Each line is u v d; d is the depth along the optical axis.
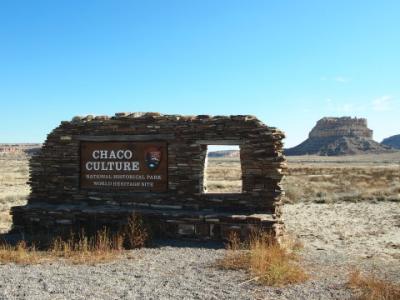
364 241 14.21
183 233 12.45
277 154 12.56
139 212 12.89
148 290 7.68
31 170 15.12
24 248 11.27
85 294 7.39
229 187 35.44
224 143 13.04
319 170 65.19
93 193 14.45
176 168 13.55
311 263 10.11
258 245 10.32
